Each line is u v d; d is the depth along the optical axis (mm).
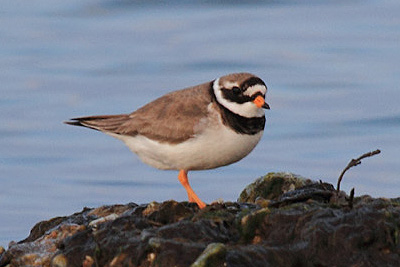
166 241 12000
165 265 11789
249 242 12484
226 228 12688
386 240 12086
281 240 12289
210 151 14547
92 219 15055
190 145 14500
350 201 13000
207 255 11586
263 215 12625
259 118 14664
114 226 12961
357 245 11984
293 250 11984
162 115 14812
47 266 13523
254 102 14398
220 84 14656
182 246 11945
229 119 14469
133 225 12969
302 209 12891
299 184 15992
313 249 11984
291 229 12352
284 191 16016
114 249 12406
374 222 12180
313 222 12258
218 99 14609
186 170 15062
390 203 13438
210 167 15000
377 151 13820
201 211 13312
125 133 15180
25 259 13641
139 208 14219
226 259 11688
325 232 12086
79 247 12750
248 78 14516
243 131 14523
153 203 14188
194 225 12492
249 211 12984
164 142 14680
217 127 14461
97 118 15711
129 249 12266
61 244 13156
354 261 11859
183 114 14633
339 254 11945
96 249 12438
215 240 12367
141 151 15180
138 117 15117
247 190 16312
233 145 14547
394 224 12258
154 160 15141
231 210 13477
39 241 14156
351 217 12266
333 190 14555
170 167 15055
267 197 16062
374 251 12016
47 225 15312
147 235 12367
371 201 13727
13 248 13852
